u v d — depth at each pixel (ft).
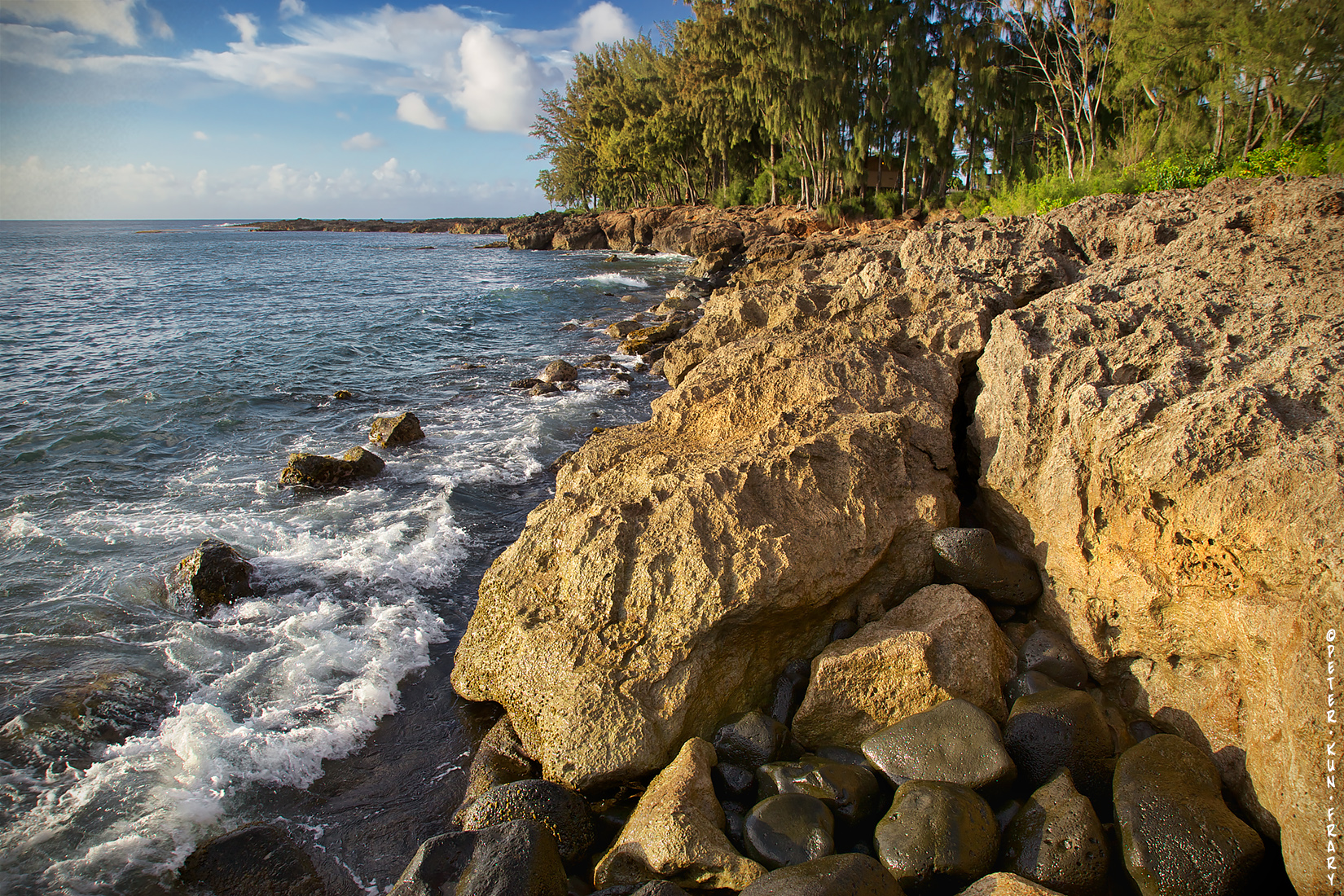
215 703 19.35
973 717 15.60
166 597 24.16
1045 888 12.05
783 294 40.16
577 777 16.34
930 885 12.96
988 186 135.13
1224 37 70.38
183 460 37.37
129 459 37.14
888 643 17.25
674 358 41.65
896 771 15.48
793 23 131.34
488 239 335.47
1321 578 12.94
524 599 19.93
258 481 34.63
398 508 31.76
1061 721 15.62
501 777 17.20
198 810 16.14
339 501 32.35
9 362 56.08
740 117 168.96
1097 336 23.89
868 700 17.16
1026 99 126.11
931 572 21.17
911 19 127.34
